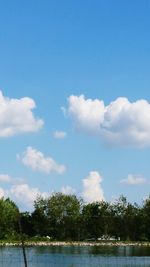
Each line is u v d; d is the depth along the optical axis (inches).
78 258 5629.9
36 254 6471.5
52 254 6520.7
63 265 4596.5
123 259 5442.9
